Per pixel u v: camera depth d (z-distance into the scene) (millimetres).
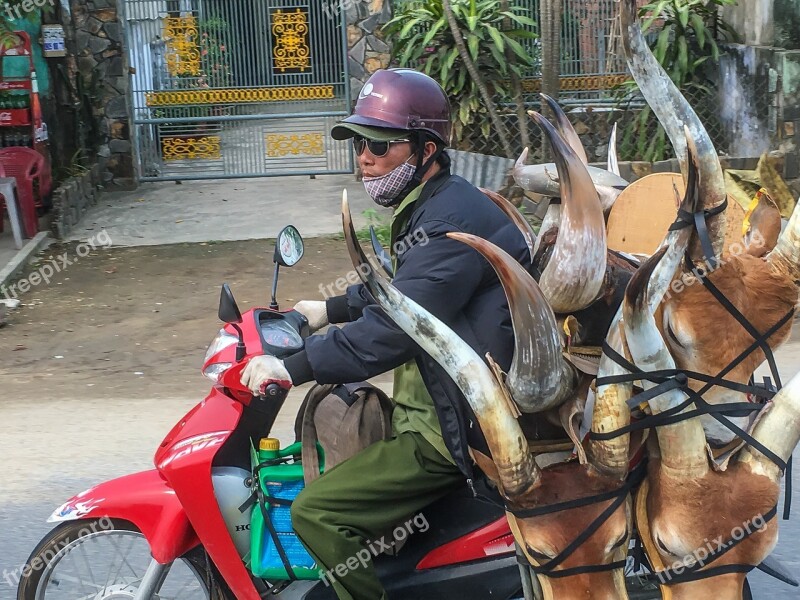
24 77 9727
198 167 11805
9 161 9352
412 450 2758
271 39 11422
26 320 7477
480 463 2568
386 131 2717
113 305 7762
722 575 2521
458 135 9109
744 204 3781
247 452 2959
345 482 2734
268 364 2637
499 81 9055
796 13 8922
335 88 11523
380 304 2359
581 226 2377
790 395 2482
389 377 6137
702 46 9227
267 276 8297
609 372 2414
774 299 2619
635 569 2932
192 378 6215
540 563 2549
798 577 3822
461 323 2662
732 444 2586
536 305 2287
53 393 6027
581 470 2492
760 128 8906
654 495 2531
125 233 9789
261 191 11242
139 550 3826
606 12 10133
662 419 2422
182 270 8570
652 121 9188
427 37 8750
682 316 2594
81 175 10617
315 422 2900
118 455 5082
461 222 2643
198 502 2861
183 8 11430
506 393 2410
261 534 2902
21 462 5031
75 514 2932
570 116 9484
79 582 3395
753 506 2477
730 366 2611
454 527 2871
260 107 11625
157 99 11586
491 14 9039
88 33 11211
